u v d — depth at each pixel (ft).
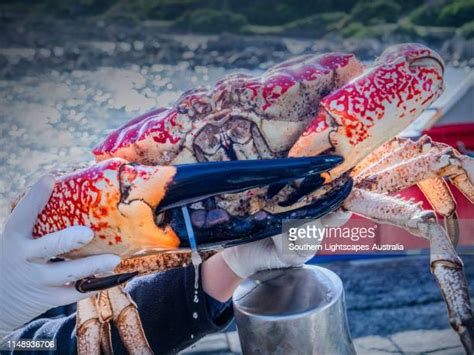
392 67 3.59
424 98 3.59
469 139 4.75
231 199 3.56
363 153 3.58
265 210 3.57
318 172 3.28
